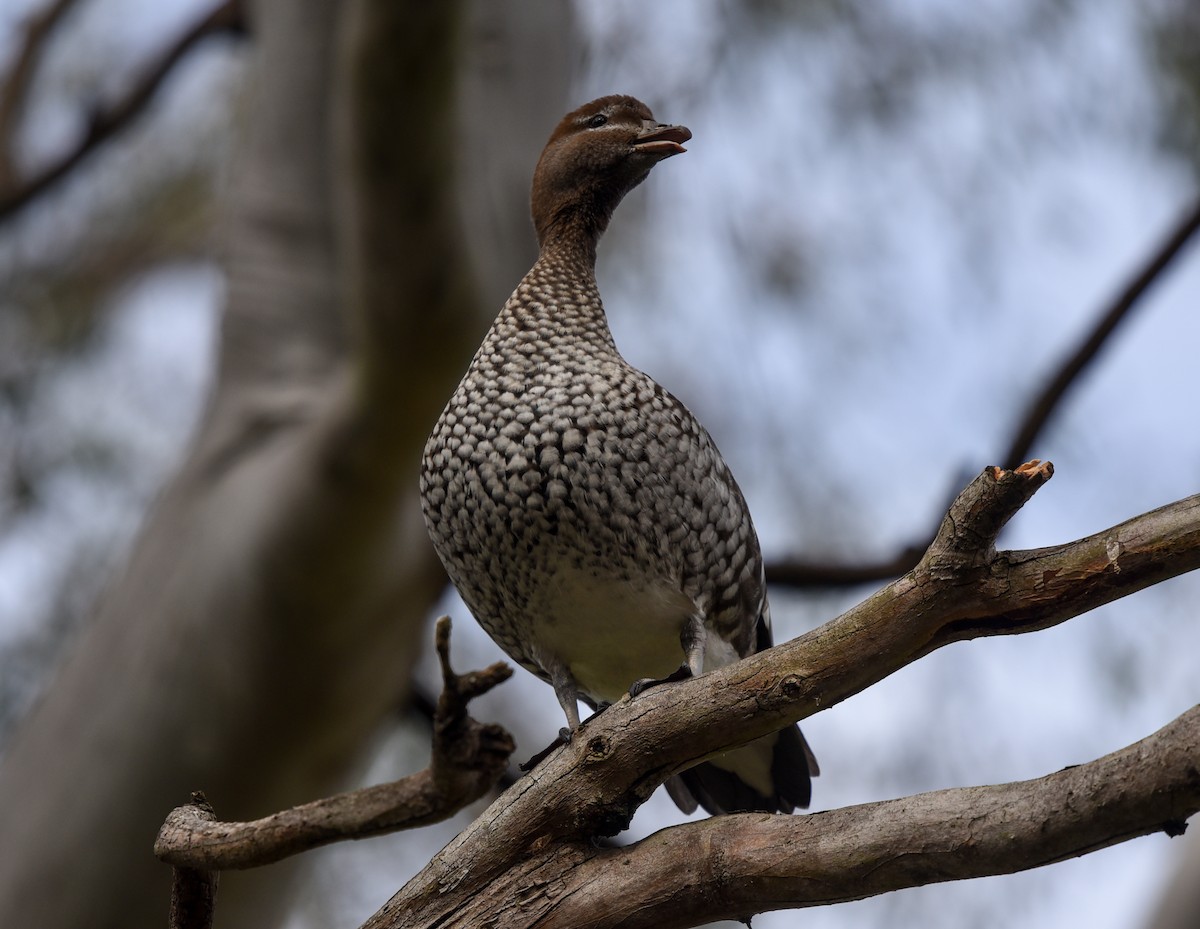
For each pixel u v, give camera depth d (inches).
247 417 441.7
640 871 230.2
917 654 222.4
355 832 279.6
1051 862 204.4
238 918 443.8
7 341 658.8
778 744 326.3
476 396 307.6
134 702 426.0
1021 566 213.0
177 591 427.8
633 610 311.7
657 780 239.5
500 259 433.4
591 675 333.1
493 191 443.2
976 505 209.2
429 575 440.8
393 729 559.5
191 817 275.3
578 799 239.3
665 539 305.0
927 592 216.1
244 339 453.7
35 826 422.0
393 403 406.9
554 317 313.7
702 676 235.6
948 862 208.5
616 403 302.5
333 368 448.8
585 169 362.9
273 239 461.1
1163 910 309.3
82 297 668.7
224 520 425.4
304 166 464.1
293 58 469.1
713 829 228.2
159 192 688.4
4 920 415.5
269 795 440.8
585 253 358.0
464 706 267.7
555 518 300.5
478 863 242.2
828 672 223.6
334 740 446.9
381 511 416.8
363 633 433.4
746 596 325.4
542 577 308.2
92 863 420.5
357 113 371.2
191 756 426.3
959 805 208.5
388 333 396.2
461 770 275.9
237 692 426.6
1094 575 209.9
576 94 566.3
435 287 390.6
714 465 315.3
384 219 382.3
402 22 355.6
